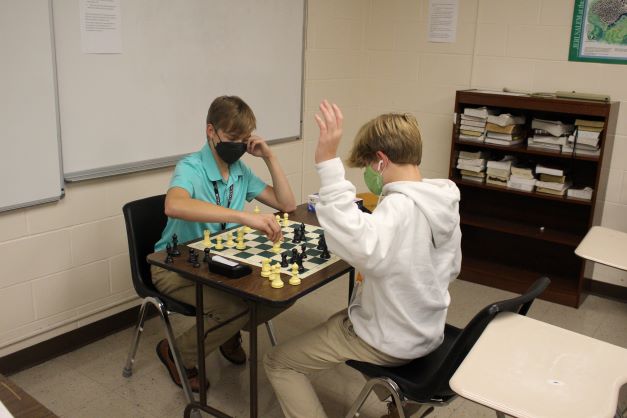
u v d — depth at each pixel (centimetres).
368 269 155
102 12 249
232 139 218
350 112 428
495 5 365
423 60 401
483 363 134
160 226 238
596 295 361
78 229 262
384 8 409
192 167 222
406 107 416
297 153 386
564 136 331
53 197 246
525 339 146
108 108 261
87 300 273
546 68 355
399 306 162
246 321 222
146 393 240
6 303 242
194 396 238
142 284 224
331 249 158
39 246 249
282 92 359
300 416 187
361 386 250
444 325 192
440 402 169
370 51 422
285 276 179
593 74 340
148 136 281
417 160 167
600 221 352
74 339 272
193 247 203
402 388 167
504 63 370
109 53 256
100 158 262
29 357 256
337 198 154
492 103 345
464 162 366
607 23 329
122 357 267
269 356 192
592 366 134
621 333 309
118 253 281
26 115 230
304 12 363
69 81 243
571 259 365
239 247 203
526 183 347
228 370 258
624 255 217
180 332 291
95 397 237
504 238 388
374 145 164
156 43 275
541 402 119
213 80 308
